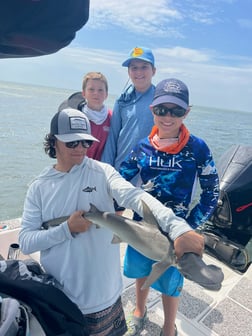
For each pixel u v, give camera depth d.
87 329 1.55
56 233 1.47
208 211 1.91
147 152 1.97
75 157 1.53
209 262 3.18
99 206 1.58
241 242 3.35
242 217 3.23
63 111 1.57
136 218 2.07
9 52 0.91
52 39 0.88
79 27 0.89
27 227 1.57
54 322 1.37
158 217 1.34
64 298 1.46
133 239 1.33
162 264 1.21
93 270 1.57
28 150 9.39
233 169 3.33
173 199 1.91
